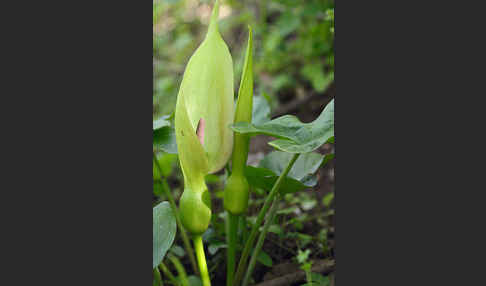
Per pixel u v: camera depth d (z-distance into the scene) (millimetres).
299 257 886
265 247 1013
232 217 894
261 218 896
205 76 859
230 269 911
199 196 851
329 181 1154
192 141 838
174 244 999
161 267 926
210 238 965
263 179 906
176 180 1200
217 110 862
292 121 851
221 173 1189
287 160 956
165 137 902
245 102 862
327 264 952
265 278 960
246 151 874
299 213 1080
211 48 859
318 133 833
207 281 869
